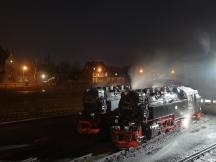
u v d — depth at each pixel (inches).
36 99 1680.6
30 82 2748.5
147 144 833.5
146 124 844.6
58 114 1291.8
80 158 709.3
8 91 2012.8
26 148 801.6
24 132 977.5
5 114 1241.4
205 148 792.3
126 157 723.4
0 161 697.0
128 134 780.0
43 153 758.5
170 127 959.6
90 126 908.6
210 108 1445.6
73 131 995.3
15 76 3299.7
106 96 941.8
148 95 880.3
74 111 1374.3
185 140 888.3
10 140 880.9
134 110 830.5
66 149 796.6
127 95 850.1
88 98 932.0
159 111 892.0
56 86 2393.0
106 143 855.1
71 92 2057.1
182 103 1042.1
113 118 868.6
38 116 1236.5
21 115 1238.9
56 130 1009.5
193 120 1165.1
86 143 856.3
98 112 916.6
